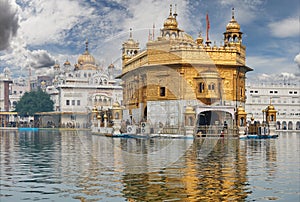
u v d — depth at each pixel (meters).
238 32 47.78
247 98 85.56
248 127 43.38
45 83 130.12
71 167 14.30
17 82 136.12
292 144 30.23
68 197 9.24
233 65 44.75
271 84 88.12
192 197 9.23
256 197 9.39
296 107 87.75
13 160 17.11
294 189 10.36
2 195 9.59
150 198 9.08
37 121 93.62
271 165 15.50
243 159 17.81
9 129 85.44
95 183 10.85
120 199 8.98
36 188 10.37
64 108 77.25
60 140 35.34
